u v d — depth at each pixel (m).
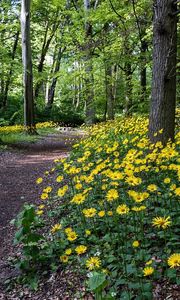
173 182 5.13
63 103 33.78
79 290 3.72
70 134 21.69
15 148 14.77
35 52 30.22
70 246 4.45
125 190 5.27
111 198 4.06
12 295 4.00
